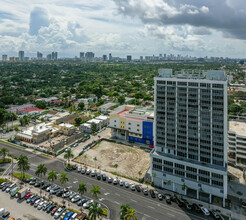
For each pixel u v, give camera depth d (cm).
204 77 10375
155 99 11181
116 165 12794
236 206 9412
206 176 9631
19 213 8788
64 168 12525
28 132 17075
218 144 9638
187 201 9756
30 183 10856
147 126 15675
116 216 8681
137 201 9700
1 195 9981
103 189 10544
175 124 10688
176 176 10369
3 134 17825
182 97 10338
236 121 14938
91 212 7500
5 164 12900
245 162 12506
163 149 11238
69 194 10056
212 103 9600
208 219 8619
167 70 11075
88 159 13700
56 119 19875
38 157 13850
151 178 11231
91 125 18150
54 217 8556
